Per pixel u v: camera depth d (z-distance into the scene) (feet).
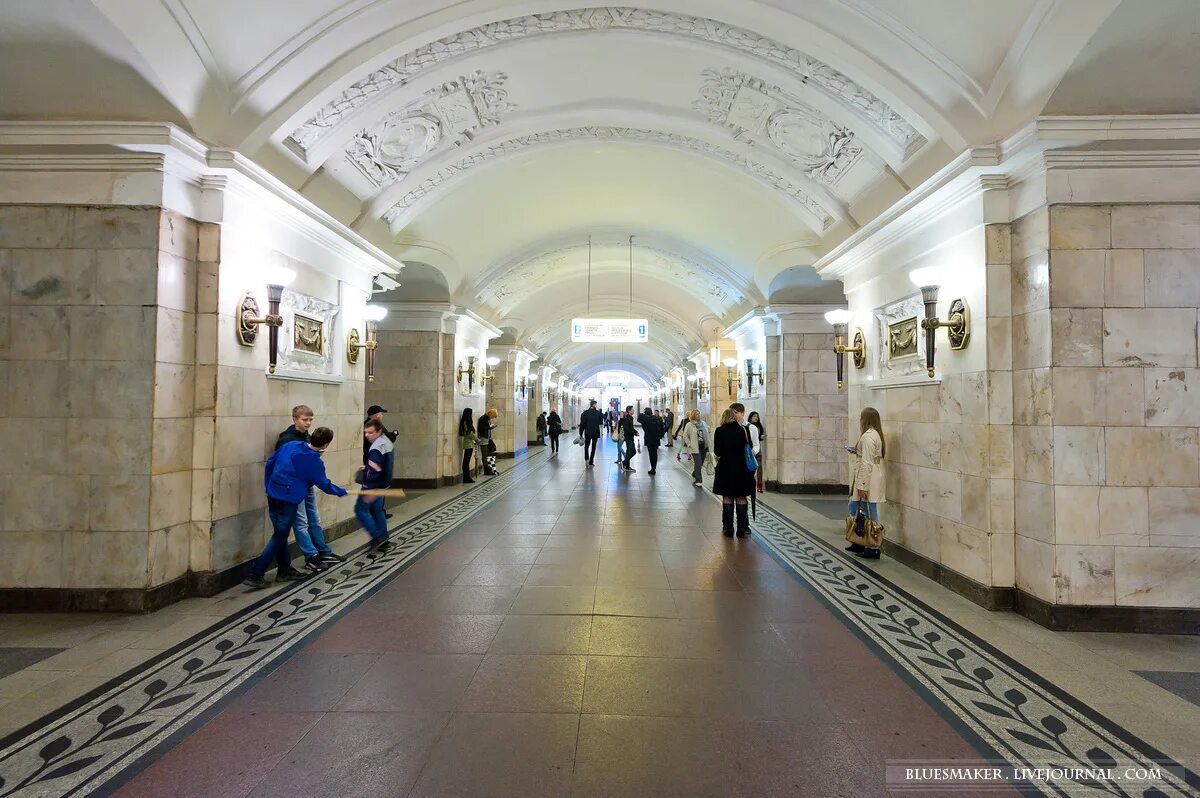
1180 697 9.18
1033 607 12.62
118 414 12.89
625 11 15.44
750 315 35.19
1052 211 12.42
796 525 23.39
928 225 15.78
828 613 12.92
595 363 131.44
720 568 16.58
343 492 15.66
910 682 9.62
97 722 8.22
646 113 20.39
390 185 20.71
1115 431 12.16
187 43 12.02
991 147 12.89
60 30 11.05
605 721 8.32
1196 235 12.25
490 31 15.81
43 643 11.02
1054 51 11.25
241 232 14.89
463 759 7.39
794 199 22.59
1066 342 12.30
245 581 14.74
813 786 6.88
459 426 37.50
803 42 14.16
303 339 18.07
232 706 8.68
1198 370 12.19
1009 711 8.71
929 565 15.83
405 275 30.37
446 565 16.70
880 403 18.90
